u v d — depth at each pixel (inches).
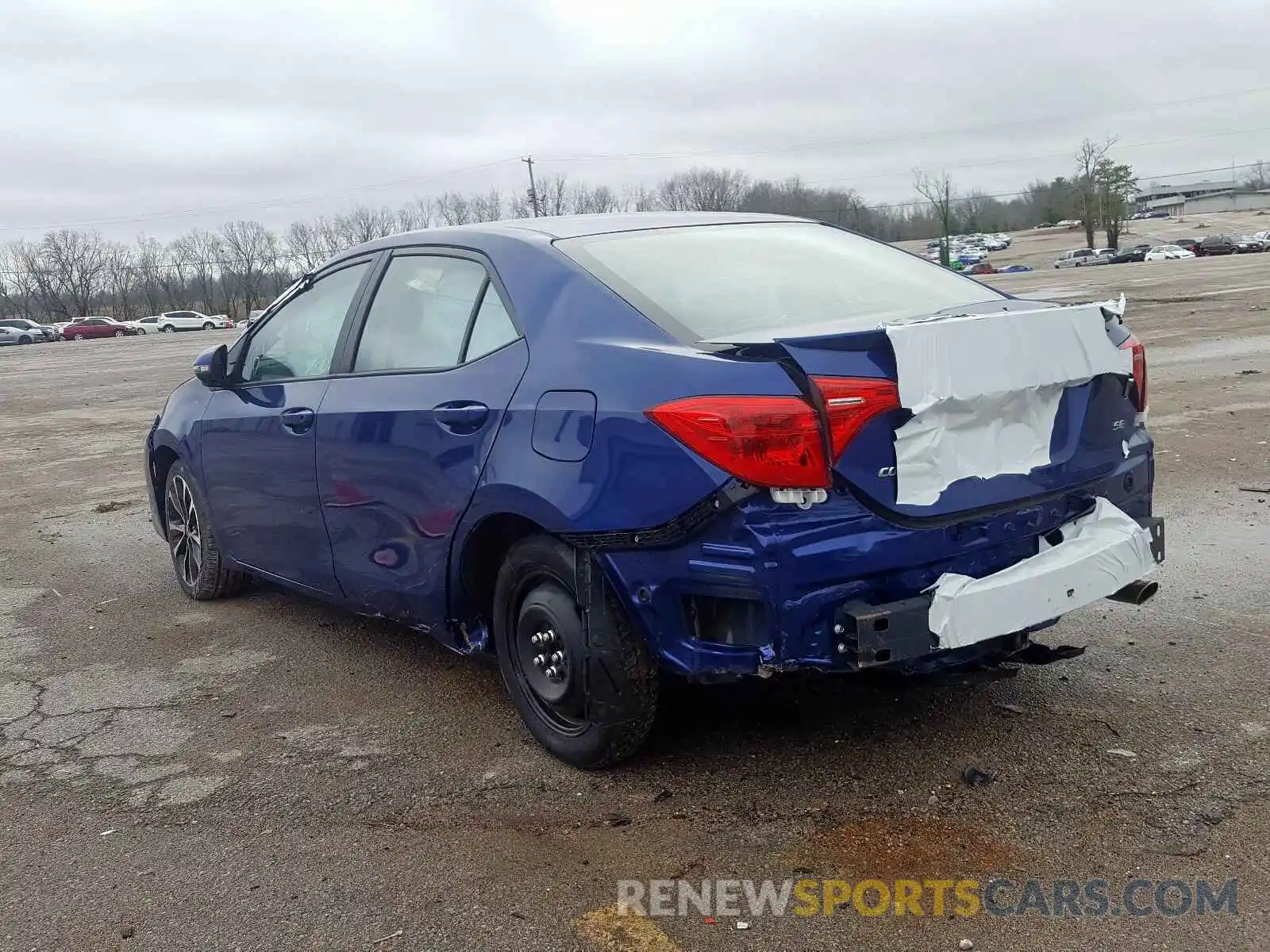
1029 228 4362.7
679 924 107.2
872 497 117.0
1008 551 128.0
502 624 148.9
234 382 206.8
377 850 124.7
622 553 125.6
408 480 154.9
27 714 173.2
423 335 161.3
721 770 137.9
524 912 110.9
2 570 268.4
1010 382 125.0
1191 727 143.0
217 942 108.8
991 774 133.3
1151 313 799.1
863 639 114.3
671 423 118.8
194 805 138.7
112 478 408.2
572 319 138.3
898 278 160.1
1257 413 373.7
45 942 110.4
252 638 204.5
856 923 105.8
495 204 3452.3
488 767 144.1
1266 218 4687.5
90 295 4121.6
